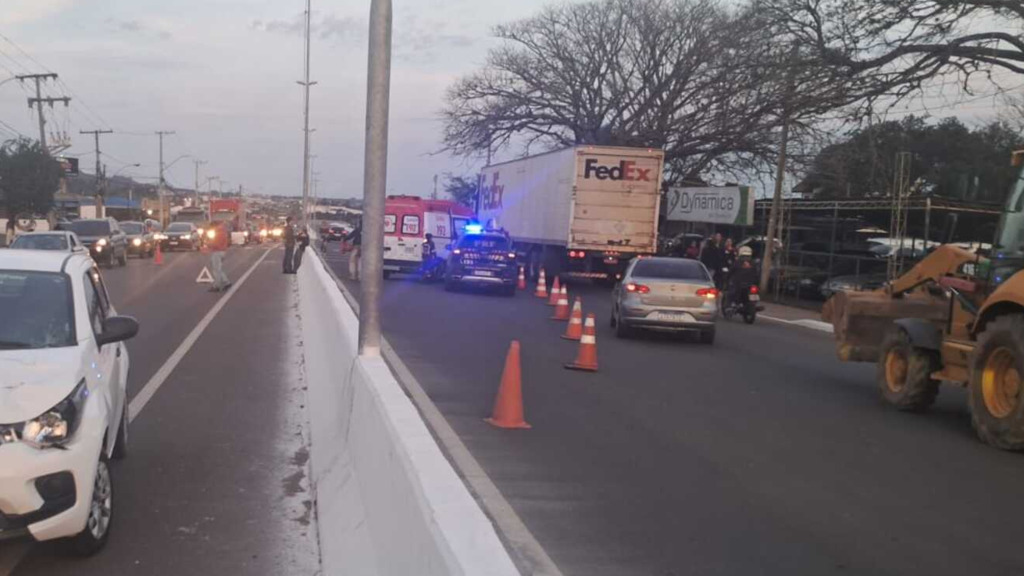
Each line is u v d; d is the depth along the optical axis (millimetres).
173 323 17453
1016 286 8578
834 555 5539
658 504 6516
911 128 39719
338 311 10453
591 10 42781
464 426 8875
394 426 4867
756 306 22219
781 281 29344
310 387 10461
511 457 7715
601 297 27547
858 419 10023
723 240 27781
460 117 44969
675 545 5641
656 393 11234
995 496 6957
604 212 28000
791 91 20797
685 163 41250
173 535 5996
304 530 6176
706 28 39344
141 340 14969
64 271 6680
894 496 6898
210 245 25688
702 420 9641
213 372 12031
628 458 7848
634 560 5359
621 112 41969
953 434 9320
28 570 5359
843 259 28734
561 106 43188
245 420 9305
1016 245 9297
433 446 4500
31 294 6348
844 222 31062
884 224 30891
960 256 10828
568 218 28031
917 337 10242
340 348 8555
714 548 5605
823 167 35656
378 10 7996
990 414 8711
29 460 5051
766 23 21266
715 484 7098
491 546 3324
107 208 92625
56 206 66250
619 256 28438
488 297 25656
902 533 6004
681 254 33031
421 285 29500
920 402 10383
